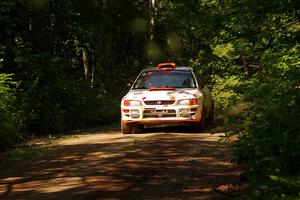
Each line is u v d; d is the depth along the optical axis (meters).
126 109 16.00
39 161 11.61
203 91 16.75
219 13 7.83
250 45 8.24
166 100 15.64
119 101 29.28
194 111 15.62
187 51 33.69
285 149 6.64
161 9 32.12
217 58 9.05
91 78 34.12
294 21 7.81
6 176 10.09
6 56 20.39
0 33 22.80
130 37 35.12
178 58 33.97
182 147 12.28
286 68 7.76
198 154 11.23
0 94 16.56
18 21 22.62
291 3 7.20
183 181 8.73
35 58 21.09
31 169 10.63
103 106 24.97
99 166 10.30
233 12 7.61
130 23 28.12
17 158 12.29
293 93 7.01
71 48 30.19
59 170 10.23
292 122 6.71
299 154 6.63
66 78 23.73
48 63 21.41
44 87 20.22
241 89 8.17
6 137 14.79
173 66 17.83
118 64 35.94
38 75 20.33
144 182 8.77
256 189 6.61
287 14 7.65
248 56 8.46
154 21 33.25
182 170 9.62
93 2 23.42
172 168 9.84
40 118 18.73
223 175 9.06
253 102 7.99
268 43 7.95
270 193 6.32
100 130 19.28
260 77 8.18
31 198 8.05
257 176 7.21
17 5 21.95
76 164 10.74
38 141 15.91
